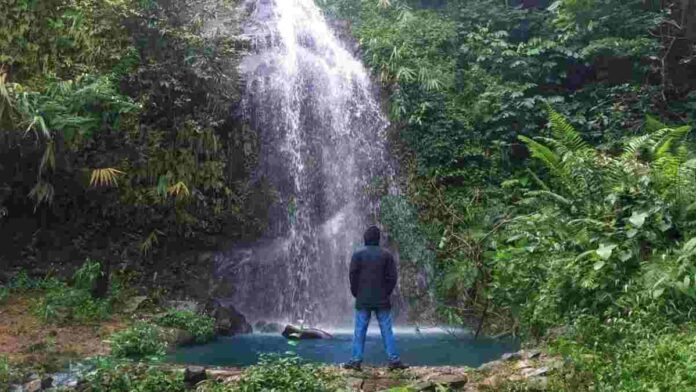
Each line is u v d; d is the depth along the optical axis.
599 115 14.02
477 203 12.56
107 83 10.62
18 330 8.51
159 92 11.70
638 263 7.92
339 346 8.95
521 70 14.50
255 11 14.59
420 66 13.89
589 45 14.48
